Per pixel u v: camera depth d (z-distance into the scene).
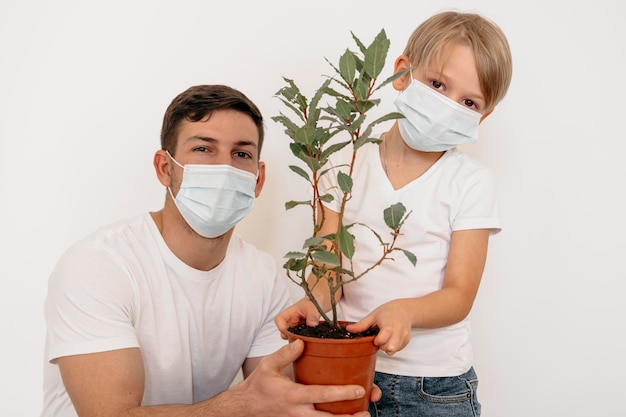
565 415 1.75
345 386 0.92
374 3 1.70
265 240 1.75
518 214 1.73
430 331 1.32
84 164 1.68
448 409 1.31
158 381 1.24
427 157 1.36
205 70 1.69
